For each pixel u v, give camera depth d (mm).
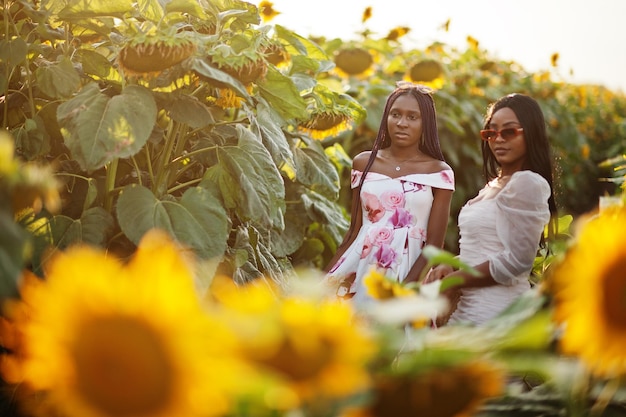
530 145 3123
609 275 944
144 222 2473
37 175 1095
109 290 778
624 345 950
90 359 777
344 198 6512
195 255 2457
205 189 2750
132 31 2588
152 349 774
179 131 2906
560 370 986
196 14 2768
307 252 4047
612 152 10000
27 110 2930
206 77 2457
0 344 1406
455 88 8414
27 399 1070
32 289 834
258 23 3100
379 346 953
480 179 7539
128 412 781
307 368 848
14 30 2957
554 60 9453
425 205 3521
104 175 2898
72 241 2451
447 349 926
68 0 2723
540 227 2980
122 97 2494
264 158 2910
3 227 1035
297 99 2994
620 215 1036
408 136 3559
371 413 933
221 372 786
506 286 3021
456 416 940
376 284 1176
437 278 2973
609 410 1151
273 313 866
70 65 2736
